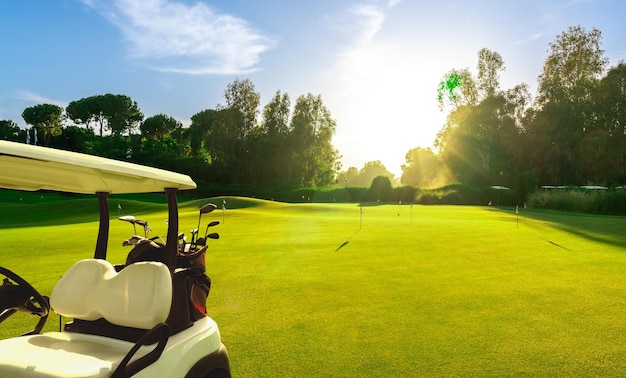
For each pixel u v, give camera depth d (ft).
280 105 259.19
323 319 21.54
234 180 242.78
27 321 21.21
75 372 9.62
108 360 10.35
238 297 25.52
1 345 11.10
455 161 231.09
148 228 14.61
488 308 23.48
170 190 12.53
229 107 255.09
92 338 11.66
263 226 63.98
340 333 19.63
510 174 217.97
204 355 11.96
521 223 69.05
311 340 18.79
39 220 96.68
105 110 336.49
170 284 11.28
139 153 248.52
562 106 211.20
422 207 119.03
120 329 11.64
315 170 262.06
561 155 207.51
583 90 214.48
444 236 52.24
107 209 14.34
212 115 321.52
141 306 10.97
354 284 28.66
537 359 16.92
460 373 15.74
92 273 12.09
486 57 230.27
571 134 208.33
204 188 216.74
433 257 38.58
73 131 281.74
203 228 61.77
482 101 226.38
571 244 46.39
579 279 30.22
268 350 17.71
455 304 24.16
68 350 10.91
